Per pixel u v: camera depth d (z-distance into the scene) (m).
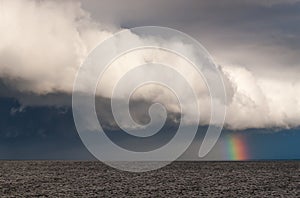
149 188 51.72
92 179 61.31
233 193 48.34
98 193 47.44
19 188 50.97
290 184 56.28
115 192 48.28
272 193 48.38
